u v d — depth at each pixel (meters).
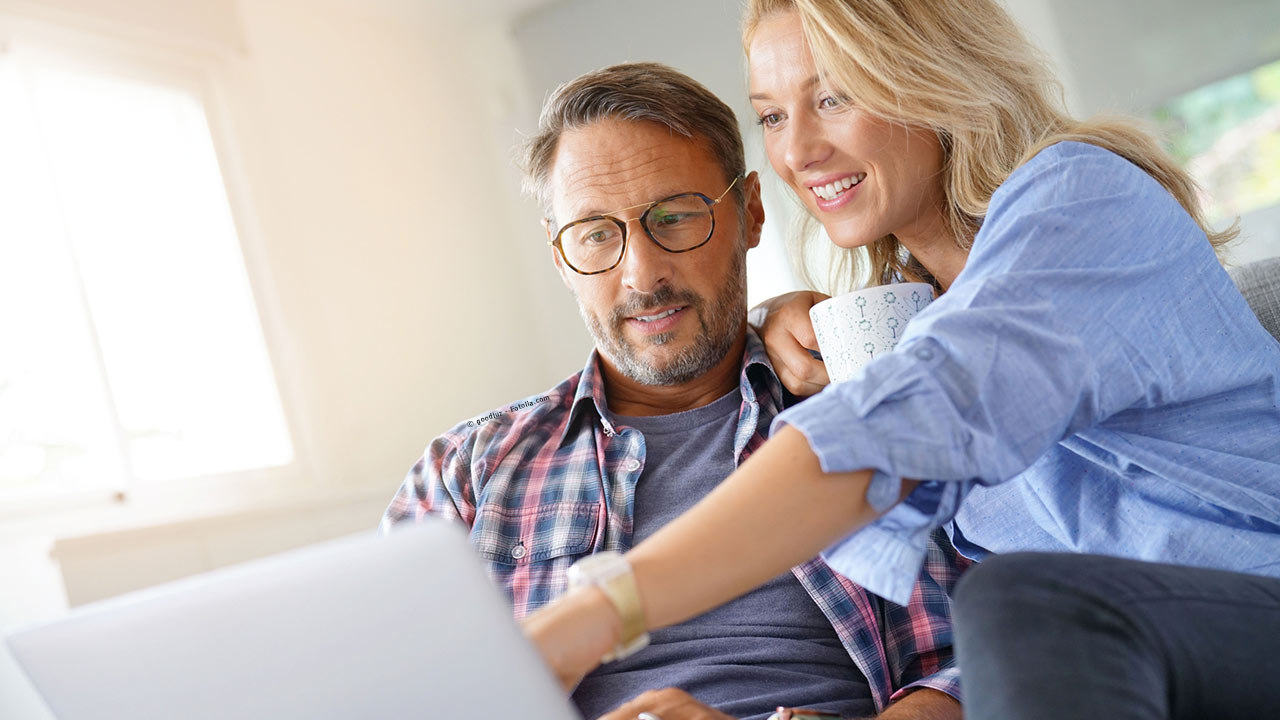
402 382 3.44
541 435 1.39
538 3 4.07
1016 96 1.09
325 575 0.58
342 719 0.59
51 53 2.66
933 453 0.67
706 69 3.88
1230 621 0.61
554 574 1.25
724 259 1.34
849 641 1.17
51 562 2.06
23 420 2.30
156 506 2.51
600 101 1.32
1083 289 0.77
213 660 0.59
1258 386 0.87
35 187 2.50
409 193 3.72
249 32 3.24
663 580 0.64
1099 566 0.63
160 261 2.78
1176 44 3.58
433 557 0.57
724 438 1.31
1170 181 1.02
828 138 1.09
